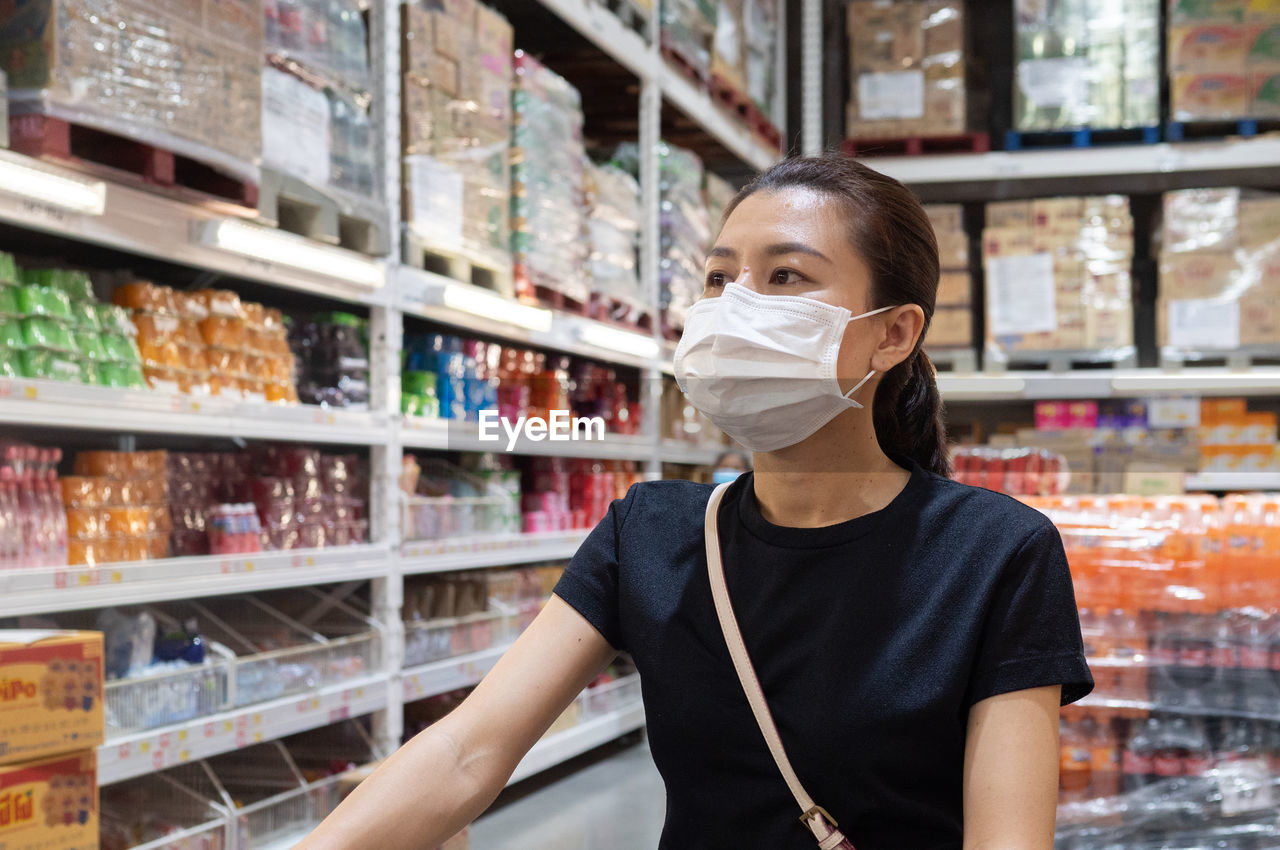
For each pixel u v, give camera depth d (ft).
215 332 8.84
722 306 3.04
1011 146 18.94
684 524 3.20
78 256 9.76
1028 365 18.38
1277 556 6.76
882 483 3.07
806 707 2.83
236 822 8.30
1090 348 17.83
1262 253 17.46
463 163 11.31
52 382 7.07
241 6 8.21
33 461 7.39
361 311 11.41
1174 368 17.47
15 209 6.72
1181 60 18.26
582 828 11.03
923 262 3.10
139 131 7.25
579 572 3.27
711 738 2.96
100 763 7.24
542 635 3.21
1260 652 6.74
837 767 2.78
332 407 10.18
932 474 3.12
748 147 18.90
